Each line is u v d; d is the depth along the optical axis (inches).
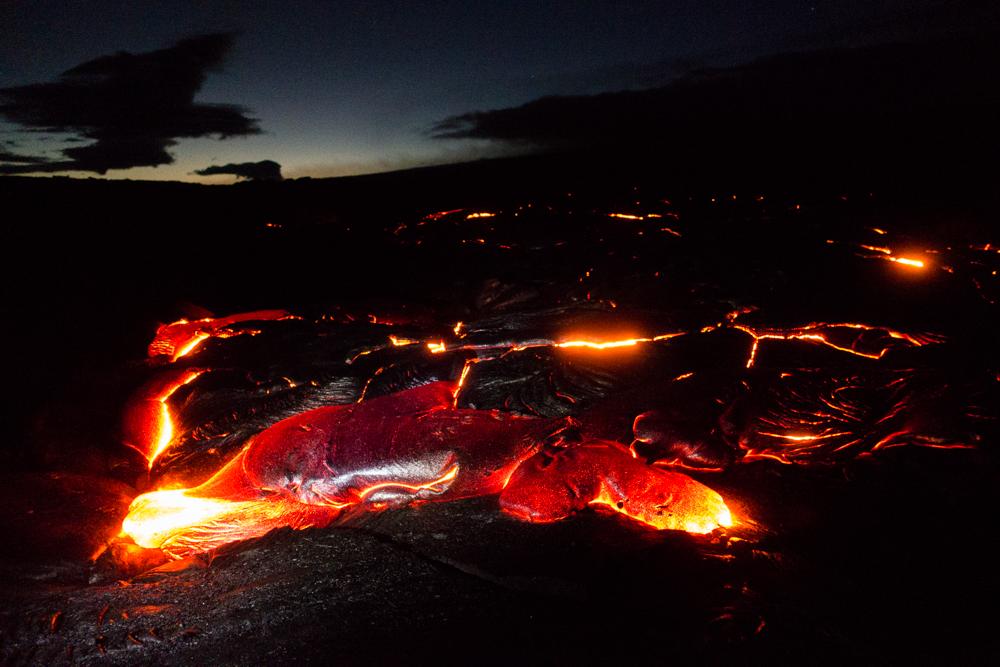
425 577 144.6
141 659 132.3
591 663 117.3
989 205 320.8
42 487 193.0
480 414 182.7
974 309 233.1
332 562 153.5
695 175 458.6
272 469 176.4
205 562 166.7
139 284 351.9
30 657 134.4
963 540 142.4
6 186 536.4
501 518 160.9
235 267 384.2
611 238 364.8
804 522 153.6
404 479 171.3
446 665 121.5
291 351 251.1
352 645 129.2
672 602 129.0
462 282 330.6
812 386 198.8
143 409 229.8
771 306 247.0
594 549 145.1
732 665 113.3
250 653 130.7
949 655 112.7
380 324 274.7
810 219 340.5
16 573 157.4
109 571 163.9
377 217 507.8
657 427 179.3
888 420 185.6
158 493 184.4
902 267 276.7
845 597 127.3
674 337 236.7
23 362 261.0
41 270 364.5
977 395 184.2
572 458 166.9
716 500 157.2
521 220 427.5
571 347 236.2
